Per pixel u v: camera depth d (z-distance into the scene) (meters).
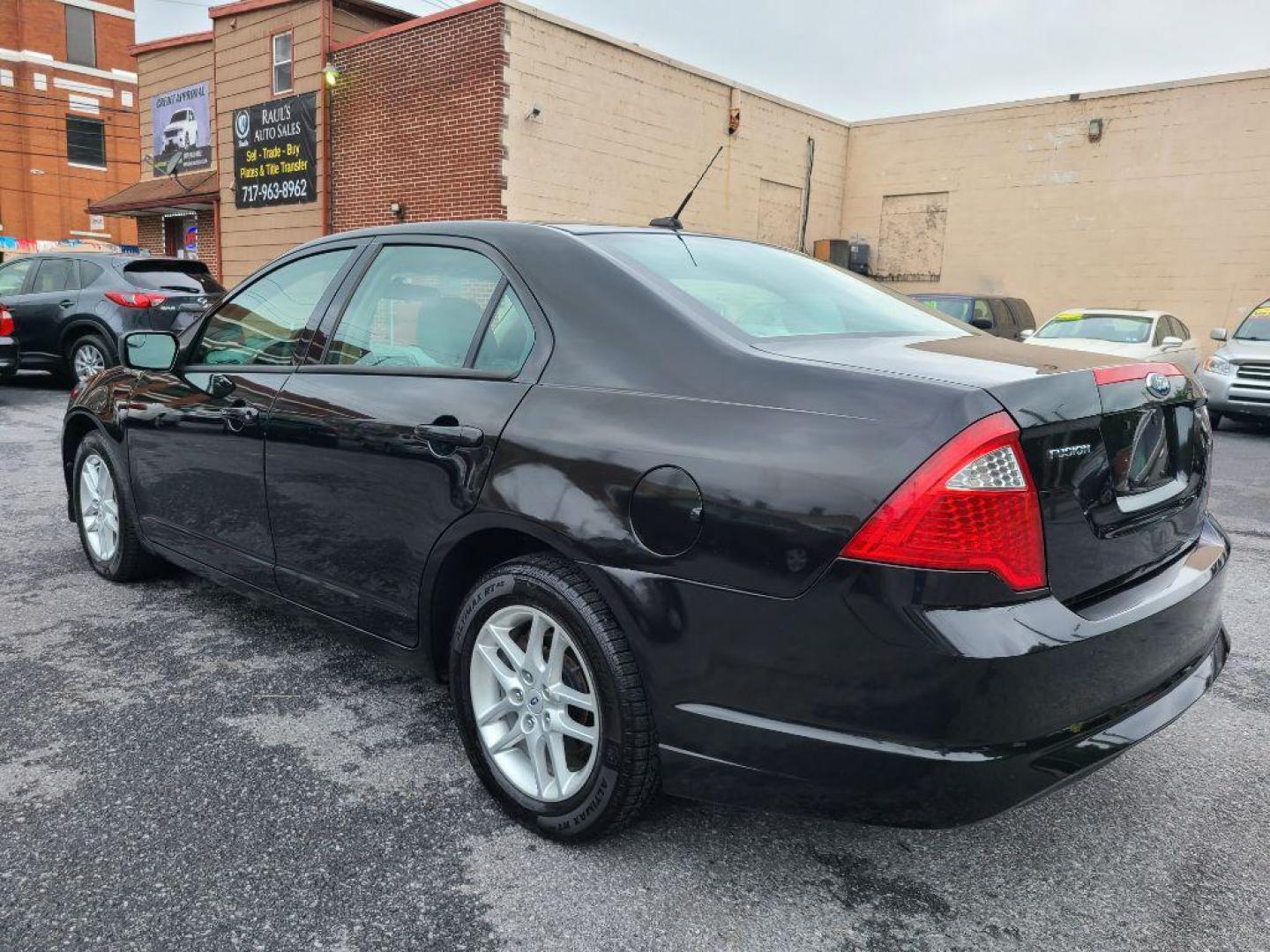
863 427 1.85
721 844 2.35
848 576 1.79
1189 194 17.33
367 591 2.80
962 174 19.88
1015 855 2.33
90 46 38.81
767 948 1.97
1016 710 1.78
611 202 15.77
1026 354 2.28
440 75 14.48
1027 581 1.80
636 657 2.10
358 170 16.03
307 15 16.31
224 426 3.28
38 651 3.52
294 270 3.36
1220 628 2.50
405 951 1.94
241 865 2.22
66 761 2.70
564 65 14.62
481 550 2.54
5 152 37.47
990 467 1.76
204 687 3.23
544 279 2.52
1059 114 18.53
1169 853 2.35
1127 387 2.11
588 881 2.19
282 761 2.73
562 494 2.20
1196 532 2.47
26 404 10.38
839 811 1.91
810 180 20.22
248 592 3.36
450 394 2.55
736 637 1.93
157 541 3.84
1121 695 1.99
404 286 2.88
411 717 3.04
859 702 1.82
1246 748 2.91
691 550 1.98
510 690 2.40
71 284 10.97
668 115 16.61
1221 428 11.64
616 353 2.29
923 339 2.49
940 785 1.79
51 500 5.95
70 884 2.13
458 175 14.49
